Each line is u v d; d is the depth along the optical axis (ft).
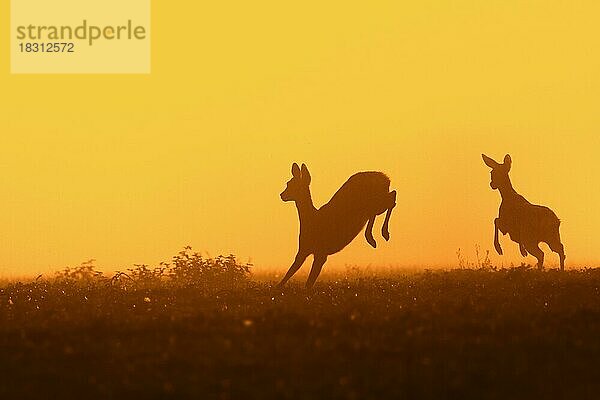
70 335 69.26
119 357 62.03
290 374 57.47
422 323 72.18
